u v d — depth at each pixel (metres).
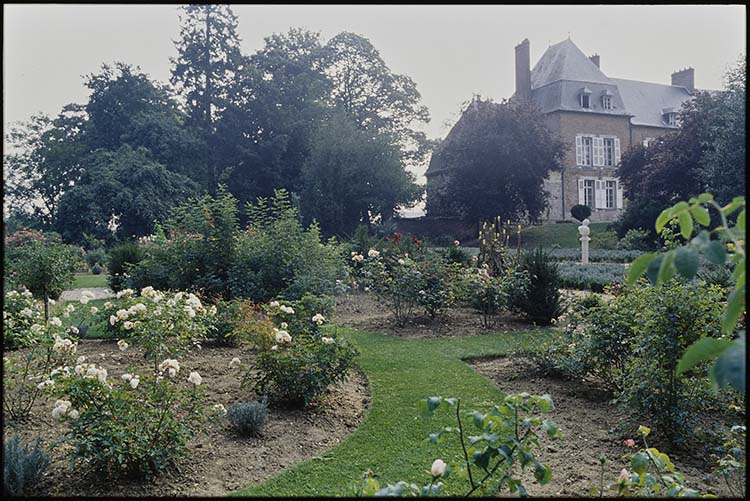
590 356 4.65
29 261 8.33
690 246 1.25
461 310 9.72
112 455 2.88
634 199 29.69
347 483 3.05
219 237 9.63
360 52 35.78
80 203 27.58
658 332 3.53
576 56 39.47
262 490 2.96
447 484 3.04
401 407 4.44
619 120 39.50
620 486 2.09
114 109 34.84
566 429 3.99
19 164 32.19
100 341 7.12
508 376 5.42
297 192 32.00
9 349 5.34
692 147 26.66
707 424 3.78
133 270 9.81
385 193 29.02
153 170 29.09
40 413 4.06
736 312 1.27
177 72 33.81
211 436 3.74
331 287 9.39
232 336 6.64
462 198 30.28
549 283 8.41
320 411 4.30
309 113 34.00
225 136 33.50
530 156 29.84
